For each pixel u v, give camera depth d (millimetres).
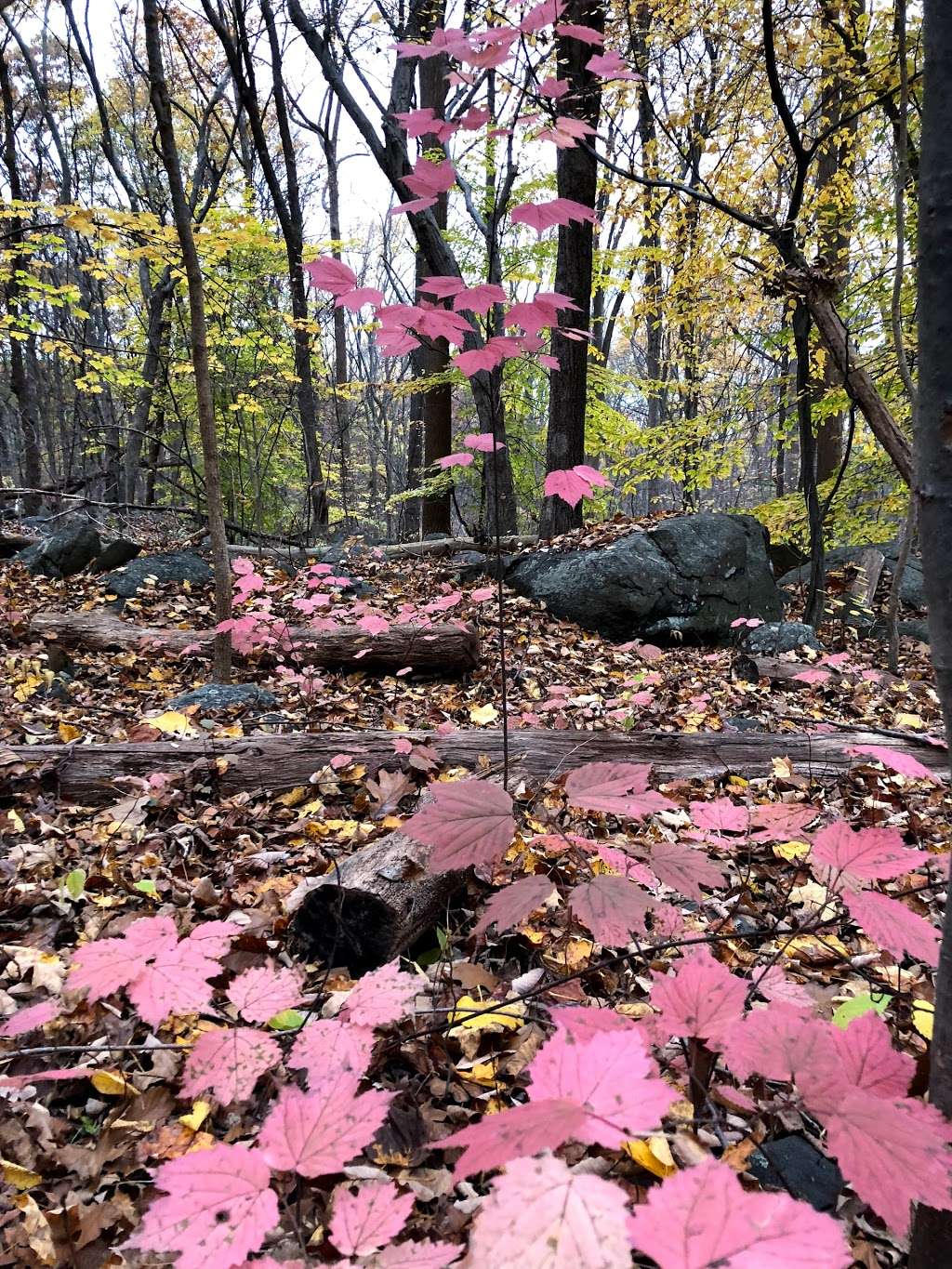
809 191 7047
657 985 1186
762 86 6641
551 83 1610
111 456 13891
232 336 9516
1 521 11523
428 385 10094
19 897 2377
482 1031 1763
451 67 1650
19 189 11984
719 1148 1403
